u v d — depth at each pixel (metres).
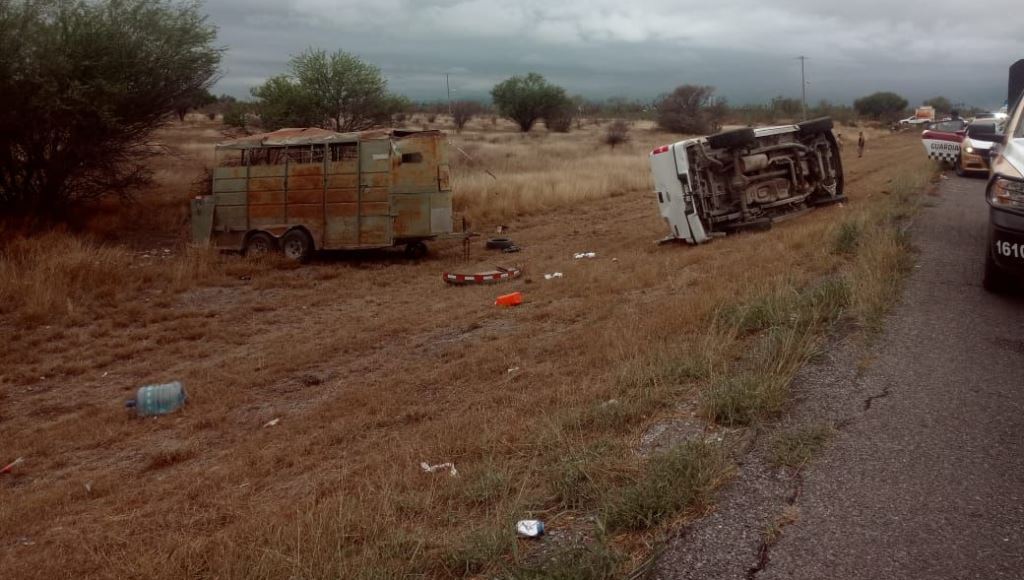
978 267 7.81
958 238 9.32
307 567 3.12
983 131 8.02
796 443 3.83
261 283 13.28
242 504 4.55
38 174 17.56
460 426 5.22
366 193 14.86
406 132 15.26
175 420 7.07
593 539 3.08
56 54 15.92
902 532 3.01
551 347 7.33
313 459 5.34
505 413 5.32
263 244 15.27
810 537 3.00
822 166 14.51
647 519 3.16
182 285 12.95
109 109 16.48
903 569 2.77
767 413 4.27
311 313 11.30
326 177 14.93
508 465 4.12
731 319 6.23
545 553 3.04
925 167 20.70
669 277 9.77
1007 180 6.49
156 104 18.11
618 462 3.73
